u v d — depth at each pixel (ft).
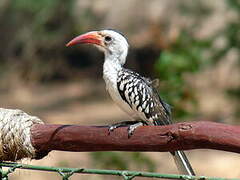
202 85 71.67
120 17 77.56
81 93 79.46
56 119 67.26
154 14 73.97
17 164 14.46
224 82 70.85
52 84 84.64
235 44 47.42
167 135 13.39
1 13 84.79
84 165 41.19
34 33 83.15
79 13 79.46
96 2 79.10
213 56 45.62
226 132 12.84
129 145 13.88
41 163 34.65
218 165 46.19
